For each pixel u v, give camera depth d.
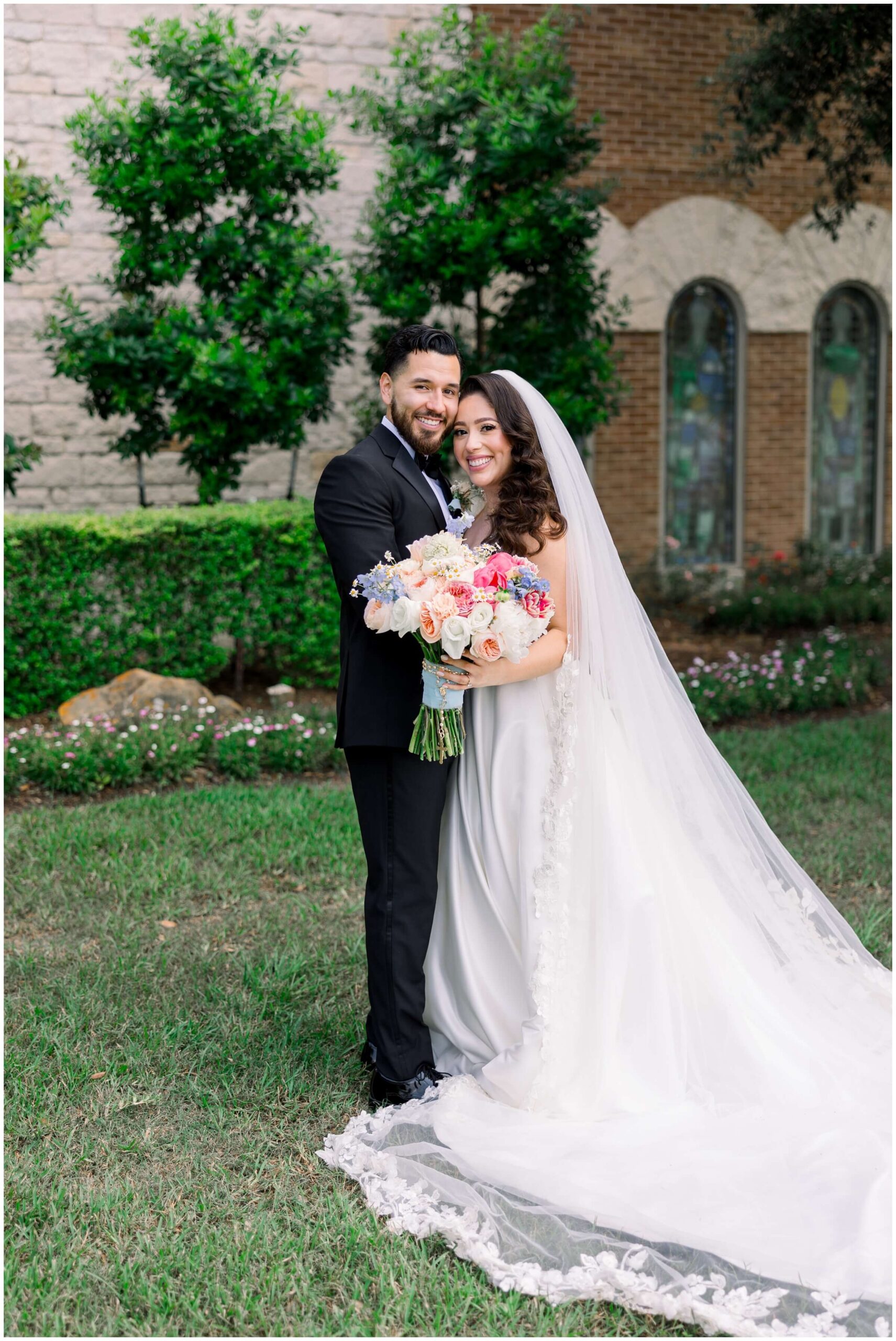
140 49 7.98
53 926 4.16
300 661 7.46
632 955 2.93
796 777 5.85
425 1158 2.70
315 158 7.32
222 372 6.90
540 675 2.96
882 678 8.05
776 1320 2.20
